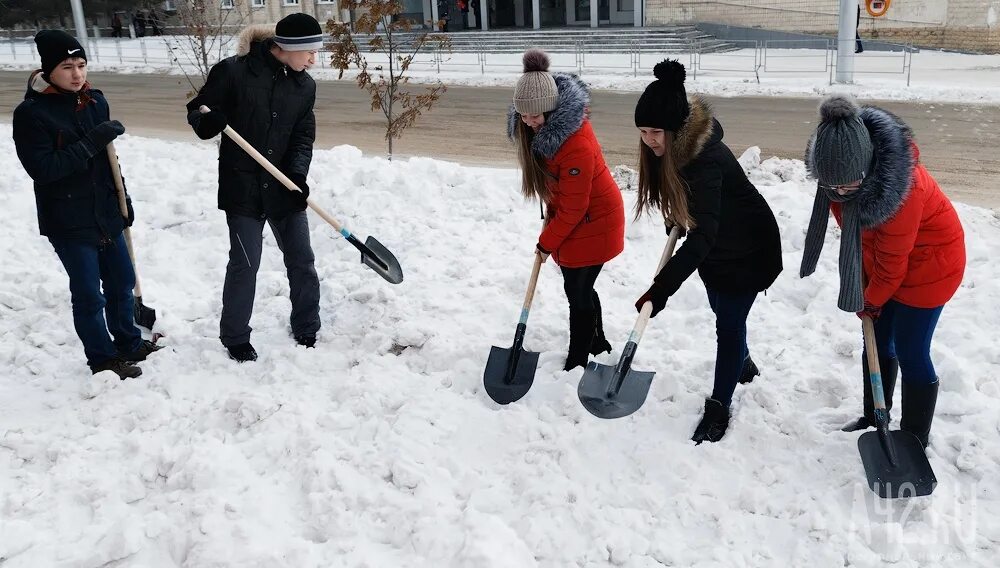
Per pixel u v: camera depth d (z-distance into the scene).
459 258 5.53
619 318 4.72
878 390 3.18
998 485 3.14
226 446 3.54
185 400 4.00
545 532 3.02
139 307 4.66
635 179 7.40
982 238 5.45
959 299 4.61
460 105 15.55
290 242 4.45
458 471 3.40
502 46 24.95
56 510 3.24
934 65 18.84
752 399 3.72
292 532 3.09
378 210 6.38
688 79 17.48
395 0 9.16
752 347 4.30
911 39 22.81
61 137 3.83
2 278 5.47
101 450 3.61
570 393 3.80
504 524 3.04
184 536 3.01
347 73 21.17
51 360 4.47
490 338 4.45
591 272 3.92
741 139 11.28
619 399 3.51
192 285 5.55
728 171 3.27
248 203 4.23
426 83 19.34
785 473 3.28
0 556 2.97
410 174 6.92
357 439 3.62
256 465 3.46
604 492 3.24
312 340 4.59
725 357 3.51
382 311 4.80
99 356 4.25
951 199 7.88
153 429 3.78
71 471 3.46
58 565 2.93
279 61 4.17
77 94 3.91
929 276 3.08
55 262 5.84
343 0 9.19
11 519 3.20
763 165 7.12
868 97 14.80
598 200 3.80
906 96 14.62
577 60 20.25
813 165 3.04
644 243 5.73
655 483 3.28
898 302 3.18
